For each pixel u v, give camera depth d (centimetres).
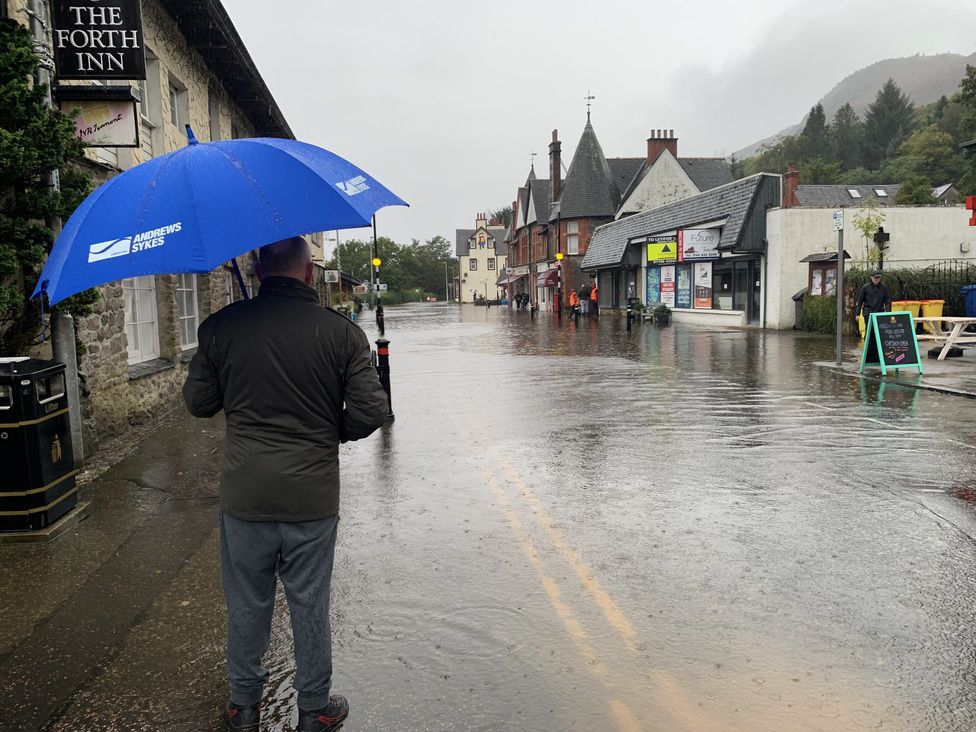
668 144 4738
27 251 558
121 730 278
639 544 467
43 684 311
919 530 486
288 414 252
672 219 3030
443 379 1353
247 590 263
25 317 608
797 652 327
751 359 1545
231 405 256
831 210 2320
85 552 462
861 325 1598
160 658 331
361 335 267
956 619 357
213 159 252
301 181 253
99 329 768
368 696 297
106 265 230
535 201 6081
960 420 852
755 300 2509
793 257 2327
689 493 581
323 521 261
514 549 461
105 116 664
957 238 2331
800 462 674
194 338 1250
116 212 243
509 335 2638
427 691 300
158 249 229
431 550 461
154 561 446
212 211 235
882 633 344
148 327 1012
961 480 604
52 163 548
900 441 751
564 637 344
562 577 415
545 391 1166
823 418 882
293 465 252
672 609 372
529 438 809
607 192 4894
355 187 276
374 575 421
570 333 2639
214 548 468
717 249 2547
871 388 1110
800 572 418
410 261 14300
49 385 503
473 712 285
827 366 1372
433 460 710
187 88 1241
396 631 352
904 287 1978
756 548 457
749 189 2409
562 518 522
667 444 761
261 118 1919
